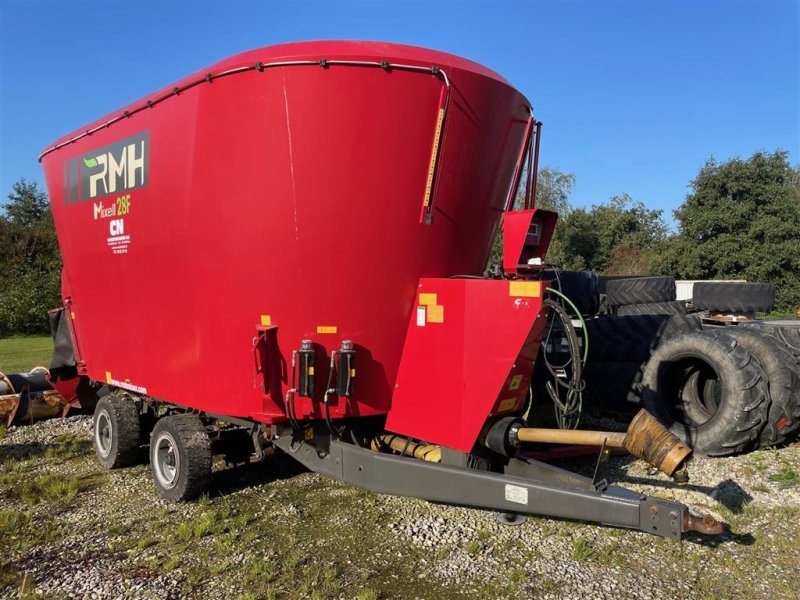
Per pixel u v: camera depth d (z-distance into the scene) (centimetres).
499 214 488
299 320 431
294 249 422
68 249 669
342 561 411
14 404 810
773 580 376
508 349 385
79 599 370
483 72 433
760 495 498
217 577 393
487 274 441
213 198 443
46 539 454
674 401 645
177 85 466
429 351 429
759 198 2827
